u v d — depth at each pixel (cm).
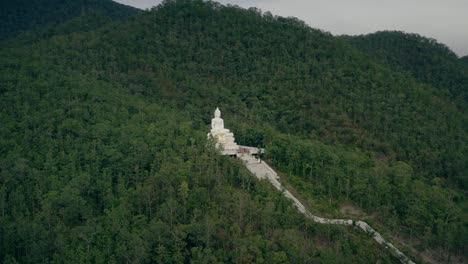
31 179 13462
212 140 15325
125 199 12644
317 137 19825
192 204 12550
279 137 16912
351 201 14962
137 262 11012
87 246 11544
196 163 13862
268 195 13400
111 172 13938
